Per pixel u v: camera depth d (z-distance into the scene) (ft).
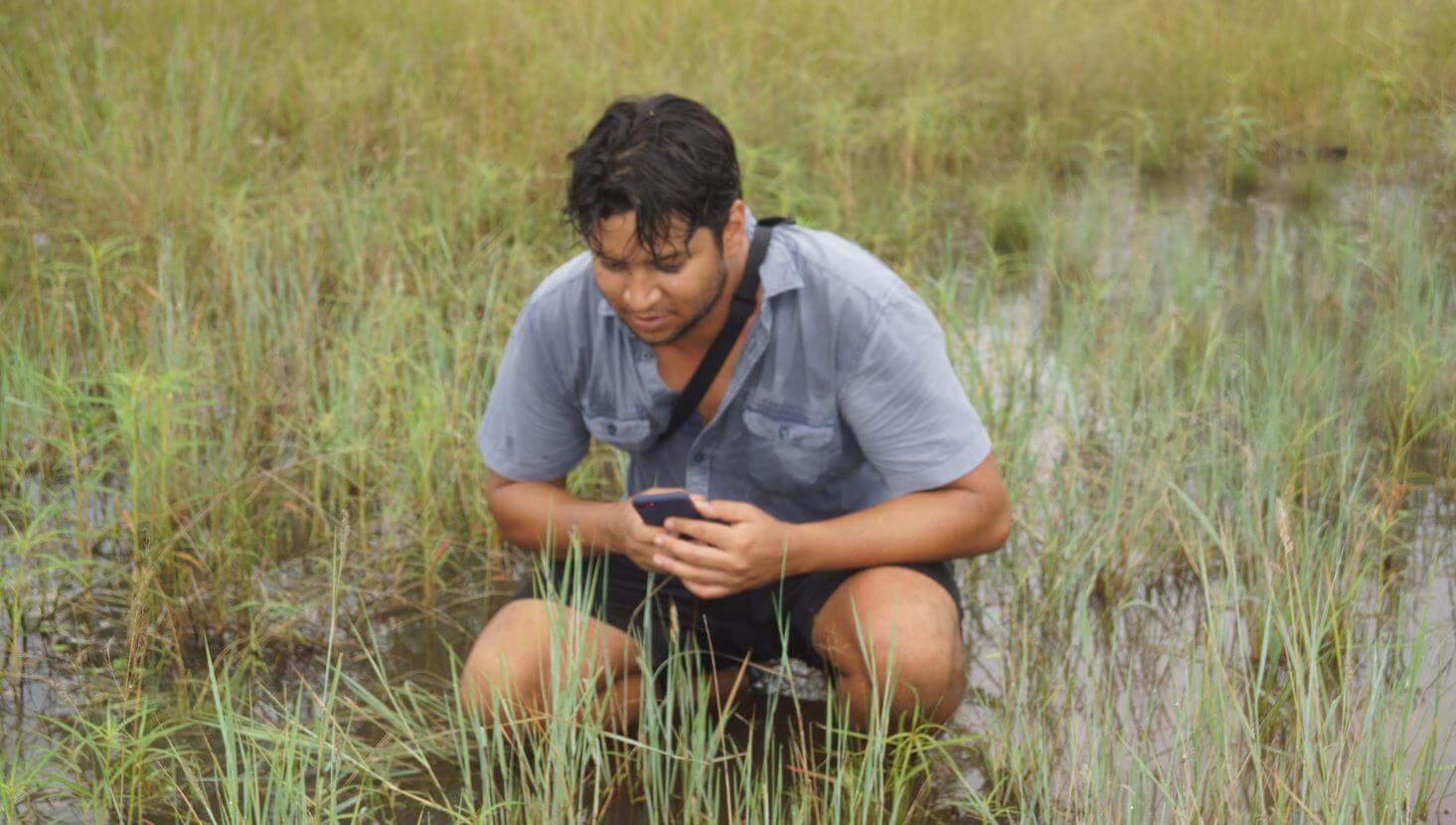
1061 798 9.89
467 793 9.70
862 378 9.71
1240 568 12.92
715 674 11.11
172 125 22.22
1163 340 17.30
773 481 10.36
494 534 13.71
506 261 20.01
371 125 24.17
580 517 10.52
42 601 12.31
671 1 30.81
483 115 23.99
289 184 21.74
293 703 11.24
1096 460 14.88
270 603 12.01
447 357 16.74
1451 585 12.44
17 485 14.37
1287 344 17.19
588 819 9.82
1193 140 27.30
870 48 29.73
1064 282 20.17
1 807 9.42
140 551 12.88
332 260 19.54
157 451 13.29
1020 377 16.26
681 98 8.57
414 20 29.12
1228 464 13.98
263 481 14.37
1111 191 24.85
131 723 10.80
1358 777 8.95
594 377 10.07
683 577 9.86
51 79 23.91
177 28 25.99
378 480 14.52
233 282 17.52
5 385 14.89
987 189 24.57
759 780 10.21
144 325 16.38
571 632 10.20
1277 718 10.69
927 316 9.90
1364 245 20.68
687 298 8.74
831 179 24.07
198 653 11.93
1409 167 24.68
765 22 31.27
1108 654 11.84
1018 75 29.04
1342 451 13.84
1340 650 11.37
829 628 10.29
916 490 10.14
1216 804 9.37
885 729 9.60
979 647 12.03
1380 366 15.78
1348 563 11.83
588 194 8.41
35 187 21.34
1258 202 23.99
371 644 12.16
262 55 27.07
